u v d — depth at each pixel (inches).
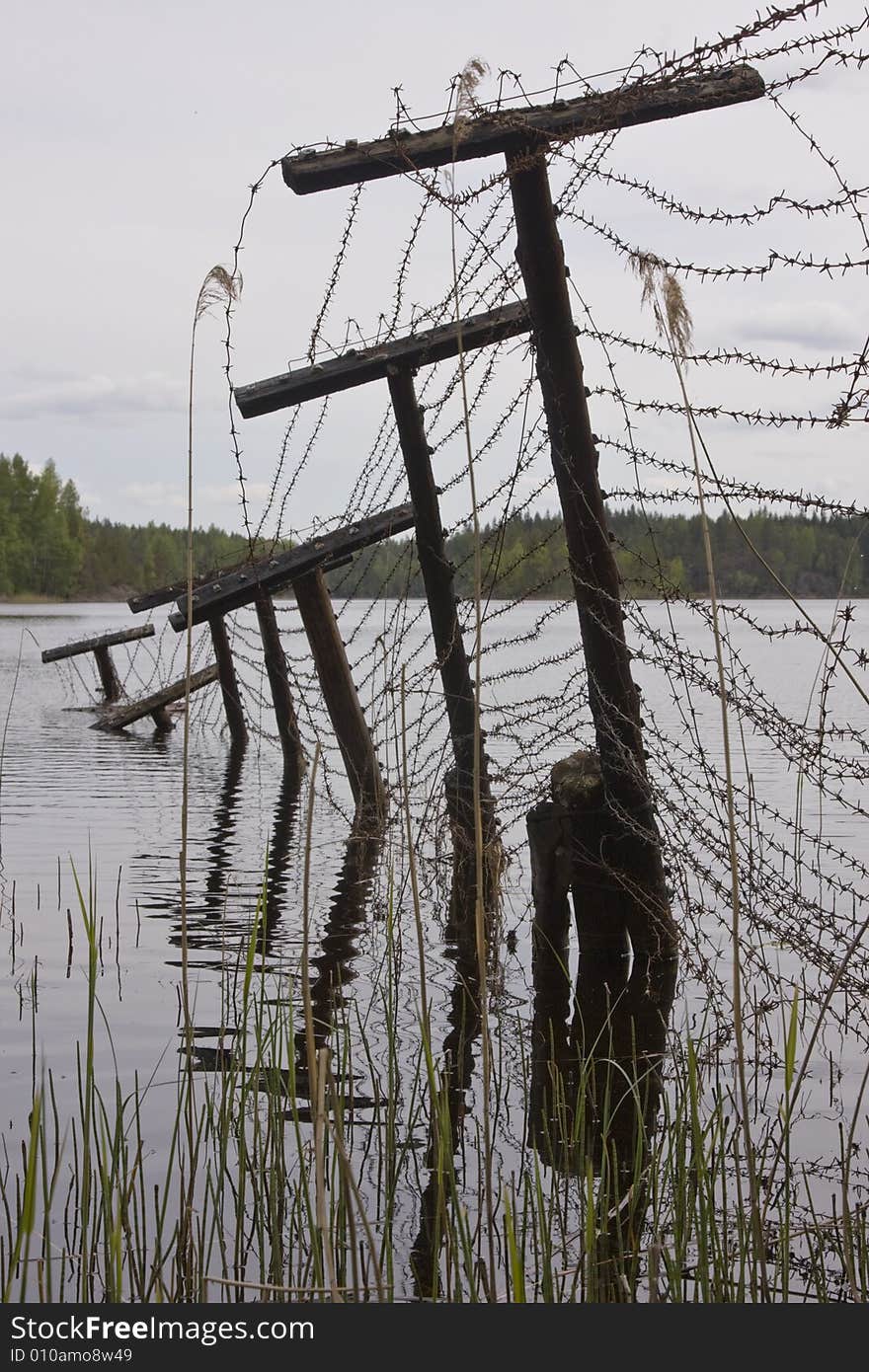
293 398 385.4
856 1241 152.1
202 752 770.8
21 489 3624.5
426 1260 151.6
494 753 594.6
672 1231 154.7
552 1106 200.4
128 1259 141.1
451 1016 251.1
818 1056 219.9
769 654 1808.6
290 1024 161.3
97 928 316.8
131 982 267.0
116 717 876.6
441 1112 140.0
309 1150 179.8
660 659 242.8
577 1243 156.5
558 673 1323.8
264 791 598.5
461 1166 177.8
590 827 297.7
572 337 284.7
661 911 287.1
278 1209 149.7
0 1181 164.6
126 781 628.4
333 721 472.7
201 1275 140.6
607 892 295.9
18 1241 125.3
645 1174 161.0
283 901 352.8
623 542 277.6
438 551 370.3
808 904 221.9
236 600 486.0
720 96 256.8
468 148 280.1
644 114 265.0
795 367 178.9
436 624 369.1
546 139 275.9
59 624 2568.9
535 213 281.0
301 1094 203.5
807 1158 177.9
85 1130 139.1
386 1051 228.1
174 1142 141.8
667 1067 219.0
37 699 1145.4
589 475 283.6
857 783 544.1
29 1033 230.7
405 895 358.6
